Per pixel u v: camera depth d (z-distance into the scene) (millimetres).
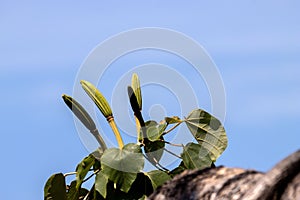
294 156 4273
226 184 4719
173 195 4871
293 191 4203
